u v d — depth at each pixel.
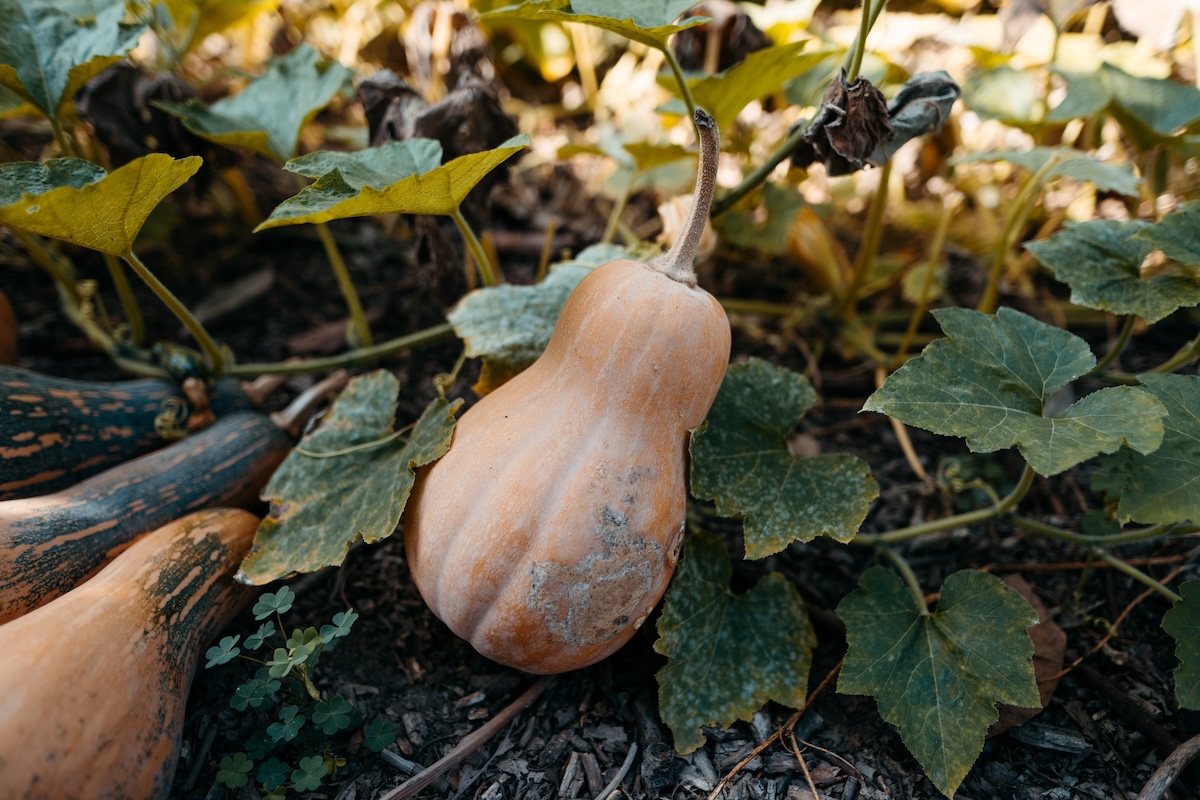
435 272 0.62
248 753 0.44
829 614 0.53
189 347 0.72
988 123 0.87
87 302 0.65
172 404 0.57
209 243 0.83
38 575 0.43
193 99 0.60
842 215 0.89
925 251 0.85
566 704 0.49
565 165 0.96
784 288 0.83
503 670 0.50
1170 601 0.54
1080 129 0.78
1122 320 0.76
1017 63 0.77
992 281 0.69
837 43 0.73
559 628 0.42
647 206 0.90
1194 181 0.76
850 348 0.75
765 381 0.52
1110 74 0.62
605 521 0.41
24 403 0.50
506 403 0.45
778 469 0.49
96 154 0.72
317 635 0.45
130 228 0.46
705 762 0.46
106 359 0.70
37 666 0.36
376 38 0.98
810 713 0.49
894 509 0.63
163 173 0.42
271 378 0.63
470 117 0.57
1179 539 0.58
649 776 0.45
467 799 0.44
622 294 0.43
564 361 0.44
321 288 0.81
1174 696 0.49
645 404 0.42
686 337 0.42
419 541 0.44
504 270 0.82
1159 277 0.50
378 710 0.48
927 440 0.70
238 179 0.78
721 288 0.82
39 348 0.69
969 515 0.52
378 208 0.46
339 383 0.61
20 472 0.49
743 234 0.69
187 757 0.44
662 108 0.62
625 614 0.43
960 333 0.44
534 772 0.45
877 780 0.45
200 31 0.77
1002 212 0.86
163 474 0.52
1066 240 0.53
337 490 0.50
